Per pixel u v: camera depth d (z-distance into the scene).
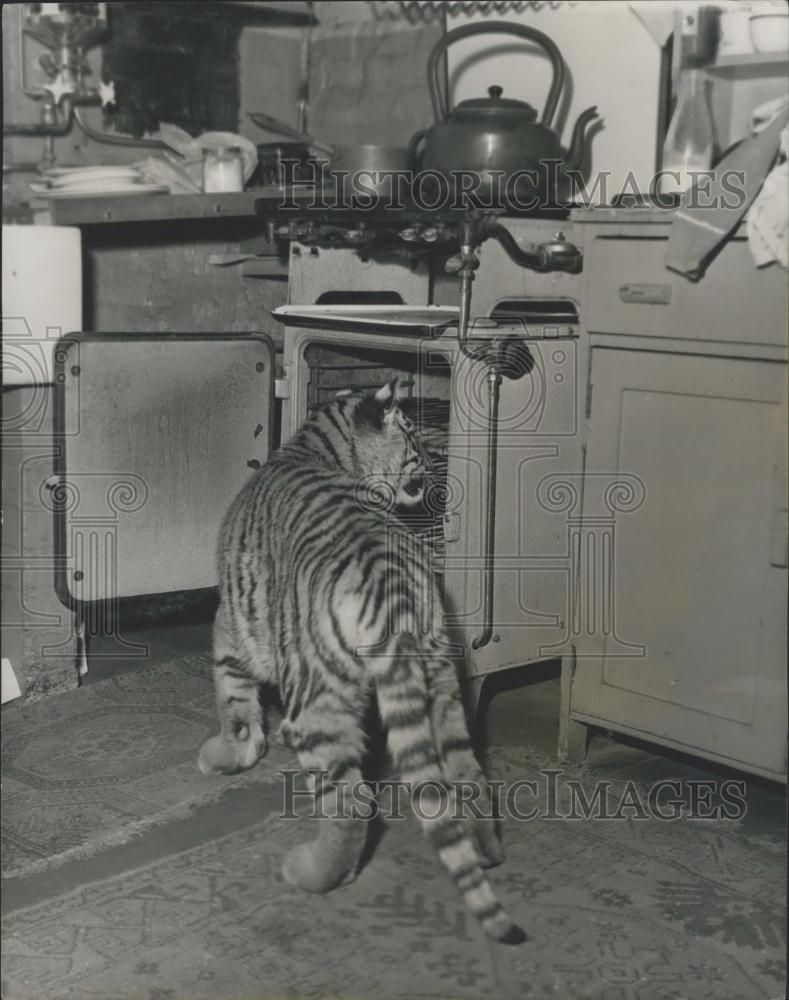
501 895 1.88
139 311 2.91
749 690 1.97
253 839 2.03
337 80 3.29
